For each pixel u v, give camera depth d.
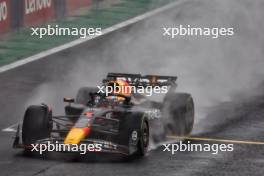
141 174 46.09
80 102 53.69
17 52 80.25
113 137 49.34
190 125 55.03
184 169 47.34
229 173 46.88
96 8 99.25
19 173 45.62
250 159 49.81
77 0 97.19
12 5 85.00
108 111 49.31
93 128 49.00
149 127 50.91
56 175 45.31
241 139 54.47
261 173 47.06
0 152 49.66
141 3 104.50
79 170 46.34
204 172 46.91
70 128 49.00
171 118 53.94
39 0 89.25
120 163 47.97
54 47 82.62
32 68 74.81
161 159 49.12
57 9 92.56
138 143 48.81
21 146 48.16
